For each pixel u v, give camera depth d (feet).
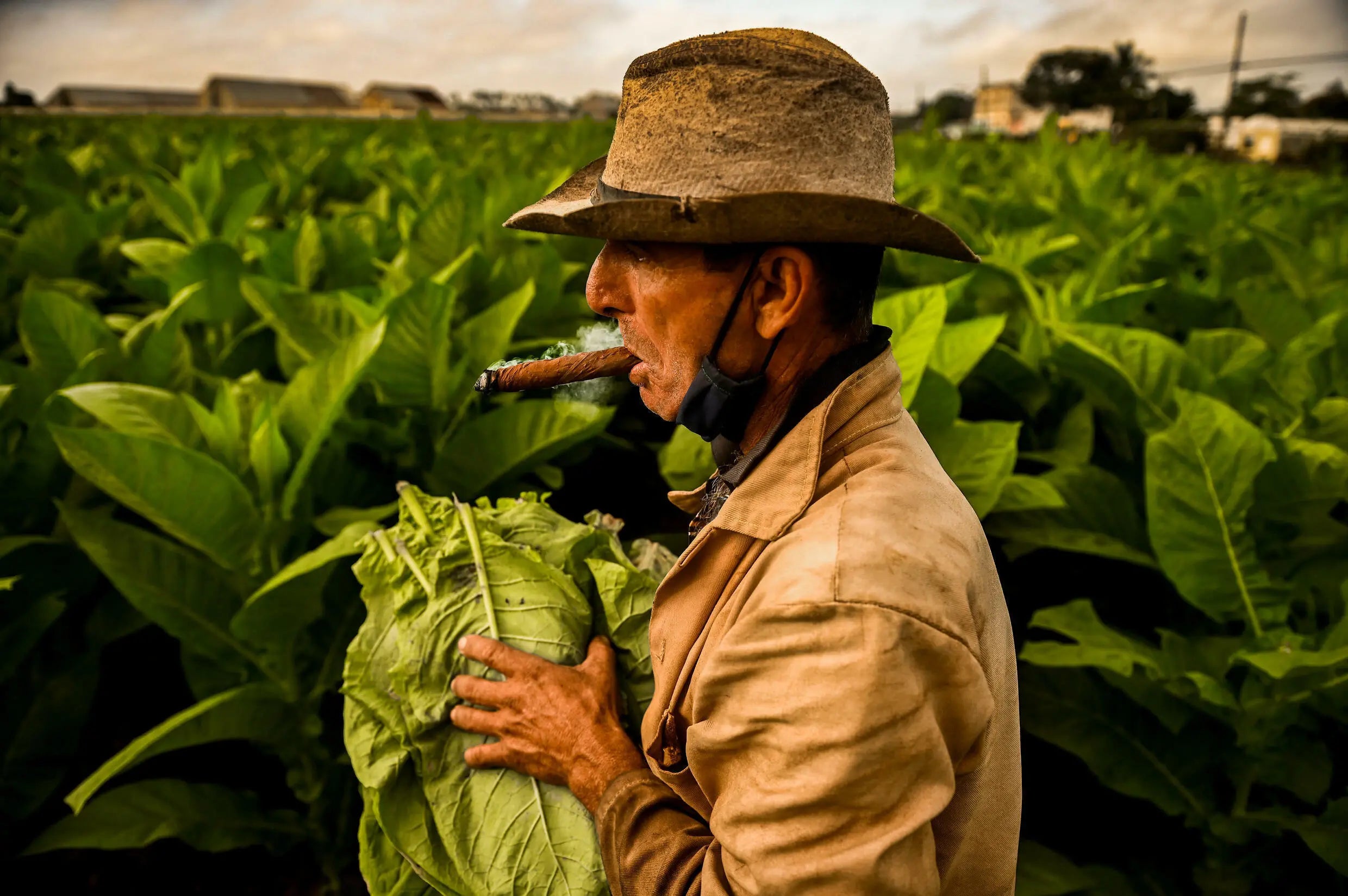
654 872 3.59
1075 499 9.16
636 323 3.49
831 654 2.88
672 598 3.74
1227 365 10.29
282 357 11.46
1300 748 6.99
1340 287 12.79
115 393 7.84
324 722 8.41
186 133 43.93
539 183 19.06
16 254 15.67
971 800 3.38
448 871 4.42
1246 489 7.17
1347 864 6.49
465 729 4.42
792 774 2.93
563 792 4.27
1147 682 7.38
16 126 45.42
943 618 2.95
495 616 4.64
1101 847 8.52
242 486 7.15
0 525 8.92
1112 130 56.49
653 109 3.11
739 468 3.59
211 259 12.39
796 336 3.36
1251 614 7.26
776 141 2.98
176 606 7.37
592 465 14.66
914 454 3.45
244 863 9.03
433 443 10.48
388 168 28.68
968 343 9.95
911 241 2.98
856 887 2.82
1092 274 14.08
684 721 3.66
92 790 6.17
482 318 11.06
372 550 5.07
